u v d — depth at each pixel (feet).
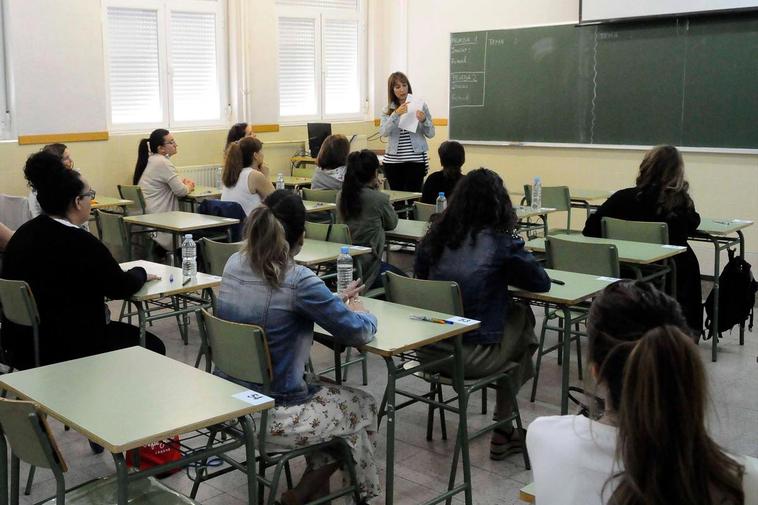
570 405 12.19
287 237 8.57
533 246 13.58
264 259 8.05
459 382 9.04
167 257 20.98
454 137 27.35
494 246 9.71
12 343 10.18
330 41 28.63
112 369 7.45
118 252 21.76
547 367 14.12
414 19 28.71
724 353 15.12
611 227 14.14
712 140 21.40
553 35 24.31
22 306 9.71
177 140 24.59
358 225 14.61
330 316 7.95
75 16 21.77
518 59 25.25
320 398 8.15
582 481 4.14
